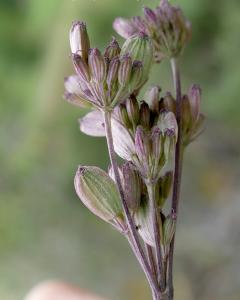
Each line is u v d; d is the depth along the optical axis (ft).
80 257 1.49
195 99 0.35
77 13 1.29
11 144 1.49
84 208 1.49
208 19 1.35
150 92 0.34
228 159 1.58
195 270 1.43
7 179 1.47
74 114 1.39
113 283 1.47
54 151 1.42
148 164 0.31
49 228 1.49
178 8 0.37
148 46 0.32
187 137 0.35
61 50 1.34
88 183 0.32
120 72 0.31
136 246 0.31
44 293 0.57
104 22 1.27
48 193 1.47
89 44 0.32
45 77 1.39
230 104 1.35
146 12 0.36
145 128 0.32
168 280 0.31
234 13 1.34
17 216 1.47
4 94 1.50
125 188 0.31
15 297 1.48
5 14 1.51
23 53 1.50
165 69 1.34
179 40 0.36
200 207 1.56
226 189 1.57
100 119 0.34
